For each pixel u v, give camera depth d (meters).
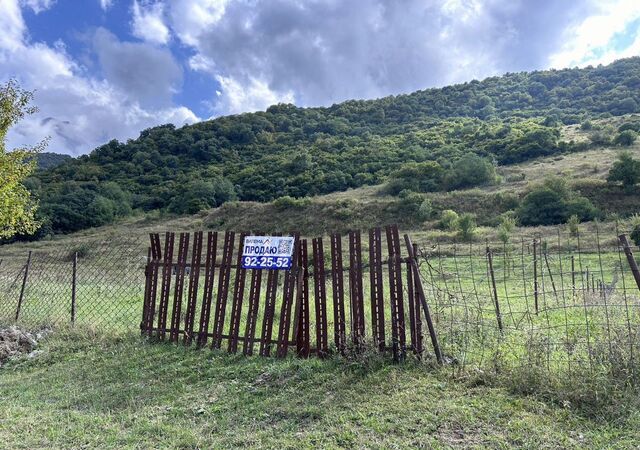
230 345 6.62
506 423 4.04
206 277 7.17
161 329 7.48
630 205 40.12
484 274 16.38
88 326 8.43
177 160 84.62
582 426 3.95
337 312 6.08
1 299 11.73
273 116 108.44
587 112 91.00
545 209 39.47
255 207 55.44
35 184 68.06
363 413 4.41
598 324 7.11
